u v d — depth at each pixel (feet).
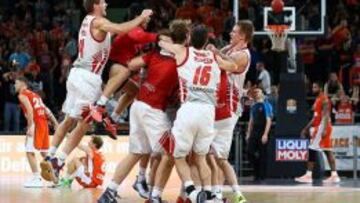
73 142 35.06
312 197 41.39
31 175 56.34
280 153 55.31
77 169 46.44
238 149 56.80
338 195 42.91
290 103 55.26
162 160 34.04
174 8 76.95
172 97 34.30
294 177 55.36
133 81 34.94
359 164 59.06
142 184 37.24
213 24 72.74
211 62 33.27
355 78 69.72
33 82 65.36
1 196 39.65
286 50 55.67
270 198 40.65
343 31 72.79
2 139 56.90
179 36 33.24
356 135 58.70
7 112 63.52
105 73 42.78
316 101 55.21
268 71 67.21
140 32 33.68
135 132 34.01
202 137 33.42
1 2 79.41
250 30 34.94
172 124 34.35
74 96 34.01
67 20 76.64
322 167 55.98
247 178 56.90
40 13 77.82
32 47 71.61
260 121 54.90
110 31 33.06
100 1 33.83
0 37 73.41
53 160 35.19
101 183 46.88
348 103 62.39
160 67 33.55
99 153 47.16
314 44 72.64
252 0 65.98
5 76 63.67
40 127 47.65
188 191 33.30
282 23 55.31
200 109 32.99
